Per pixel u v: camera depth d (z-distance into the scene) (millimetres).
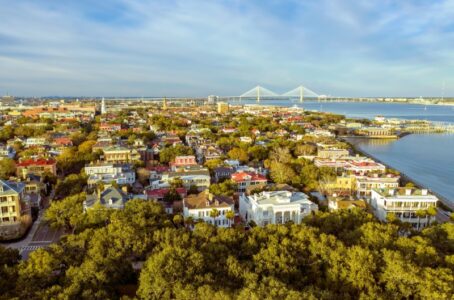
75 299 76375
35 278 82688
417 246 95188
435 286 78438
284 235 102938
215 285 79312
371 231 102688
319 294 75688
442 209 173500
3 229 131750
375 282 83562
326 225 113750
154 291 78688
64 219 135625
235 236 103188
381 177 189375
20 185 145500
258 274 85188
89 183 180375
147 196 156500
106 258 90875
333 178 189000
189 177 183875
